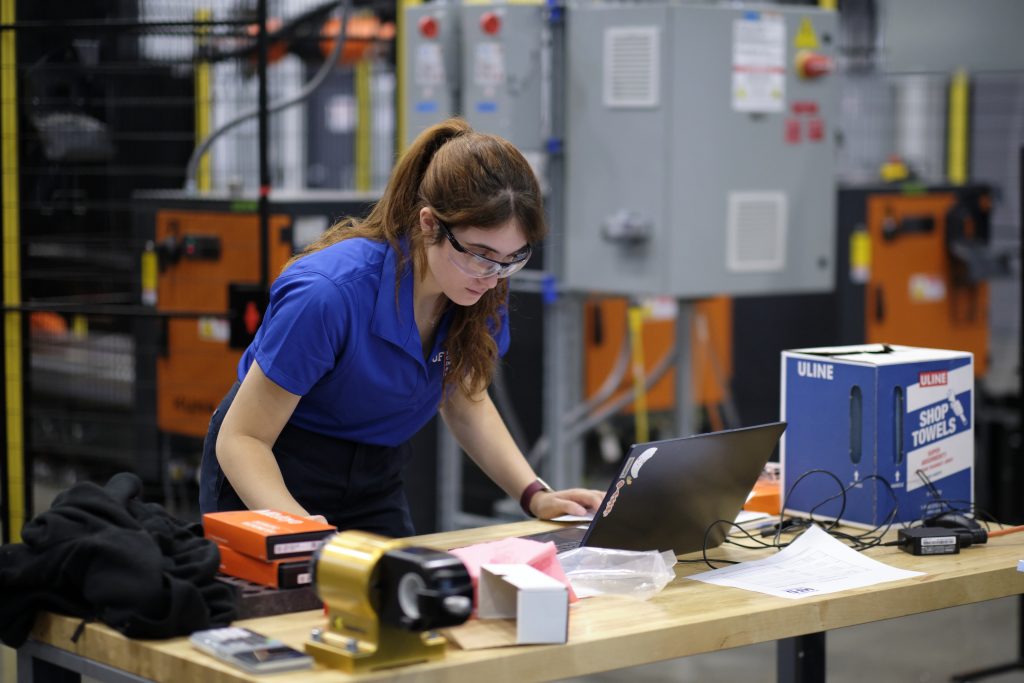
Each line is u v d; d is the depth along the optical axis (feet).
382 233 7.34
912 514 8.23
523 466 8.39
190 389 15.93
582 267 15.12
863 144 24.88
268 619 6.07
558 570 6.43
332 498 7.90
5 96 14.51
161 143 18.15
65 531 6.16
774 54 14.79
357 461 7.89
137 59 16.97
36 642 6.32
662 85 14.23
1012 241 25.72
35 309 13.89
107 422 17.19
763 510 8.61
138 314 13.41
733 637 6.22
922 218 19.25
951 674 13.98
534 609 5.65
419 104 15.62
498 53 14.93
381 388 7.46
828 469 8.29
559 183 15.19
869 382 8.05
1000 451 18.12
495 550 6.37
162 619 5.72
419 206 7.02
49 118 14.73
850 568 7.12
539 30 14.96
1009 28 21.94
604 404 19.60
